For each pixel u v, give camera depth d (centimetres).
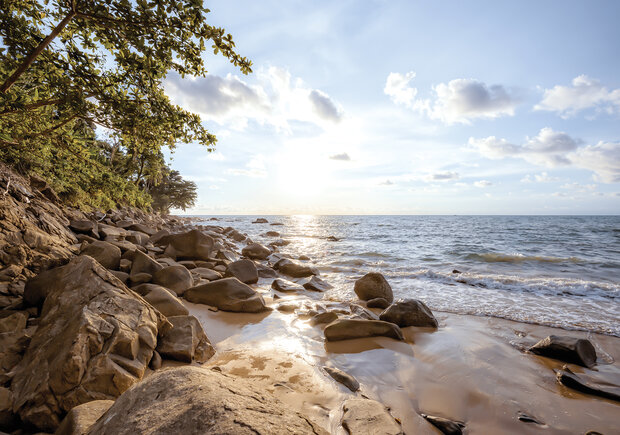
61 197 1246
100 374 262
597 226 4978
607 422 289
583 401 322
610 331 535
